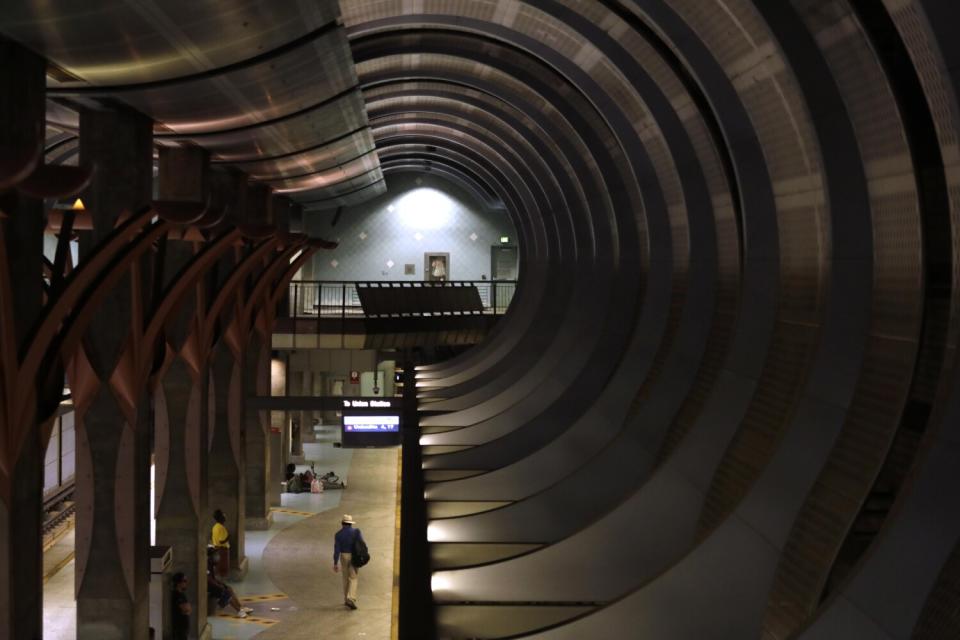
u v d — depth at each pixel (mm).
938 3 6492
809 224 10914
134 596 16094
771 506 9703
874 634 6820
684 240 17062
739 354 12258
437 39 20891
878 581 6980
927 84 7055
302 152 24844
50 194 7500
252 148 21812
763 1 9461
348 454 43156
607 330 21438
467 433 23219
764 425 11367
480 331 45781
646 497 12570
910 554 6867
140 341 14680
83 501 15953
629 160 17766
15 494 10859
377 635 20453
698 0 10484
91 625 16094
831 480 9273
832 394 9547
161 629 17672
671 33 11797
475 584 12711
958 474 6730
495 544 15281
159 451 20719
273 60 13820
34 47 10508
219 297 20359
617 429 17703
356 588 22703
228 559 24266
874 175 9094
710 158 14547
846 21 8602
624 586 12547
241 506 25469
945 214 8586
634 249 21328
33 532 11391
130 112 15492
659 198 17688
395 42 20891
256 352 30078
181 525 20609
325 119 21172
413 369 21797
